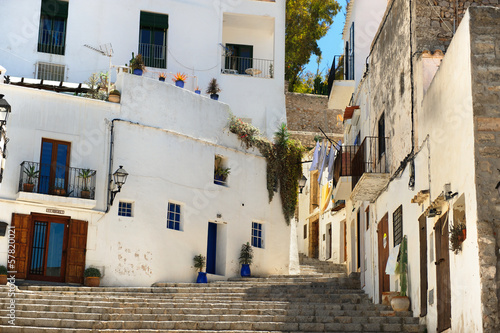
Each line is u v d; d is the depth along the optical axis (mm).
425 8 17188
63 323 16281
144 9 30938
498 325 12250
